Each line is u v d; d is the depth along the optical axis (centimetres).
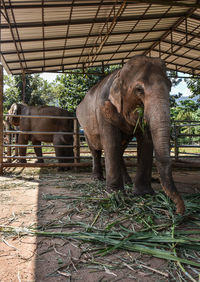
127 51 1381
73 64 1404
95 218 270
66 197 360
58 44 1090
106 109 349
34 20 843
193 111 2069
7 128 941
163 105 251
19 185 463
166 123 245
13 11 761
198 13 999
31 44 1028
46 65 1338
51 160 970
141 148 360
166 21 1084
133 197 342
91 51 1234
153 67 284
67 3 775
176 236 217
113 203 312
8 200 355
